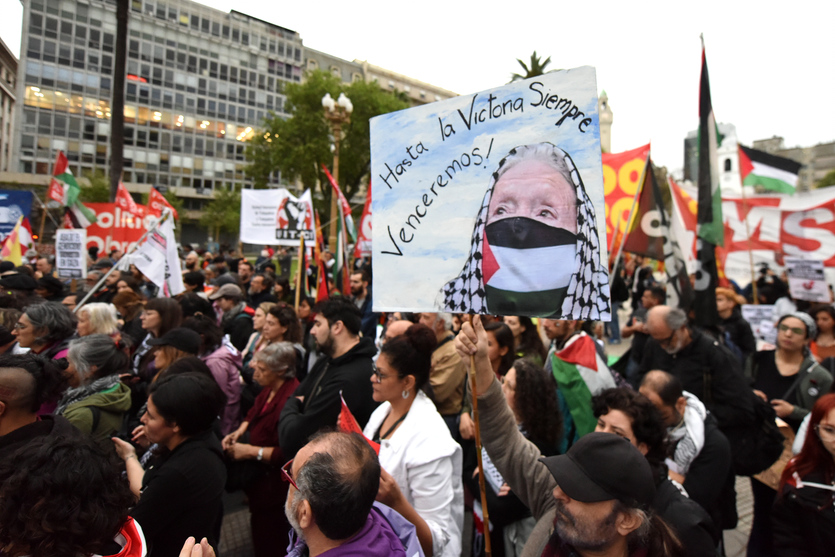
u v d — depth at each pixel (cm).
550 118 184
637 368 430
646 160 533
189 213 6419
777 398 395
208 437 234
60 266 765
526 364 286
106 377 283
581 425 329
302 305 650
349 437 155
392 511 175
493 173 195
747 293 861
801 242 827
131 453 255
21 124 5219
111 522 135
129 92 5881
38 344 366
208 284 1096
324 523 140
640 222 532
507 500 257
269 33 6919
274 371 339
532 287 184
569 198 179
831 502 226
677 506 194
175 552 215
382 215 222
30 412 203
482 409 203
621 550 148
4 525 125
